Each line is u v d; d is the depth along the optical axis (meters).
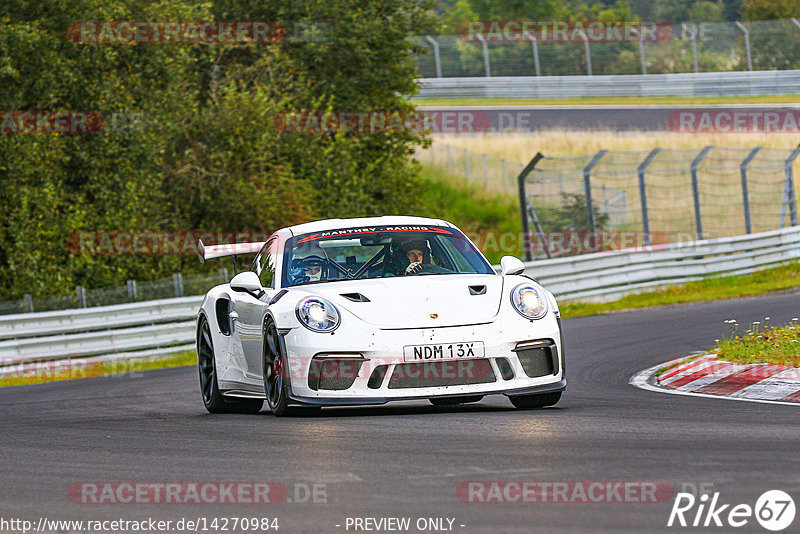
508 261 27.53
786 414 22.78
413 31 100.19
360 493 15.51
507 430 21.20
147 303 60.34
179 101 81.81
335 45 94.00
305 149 88.00
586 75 165.75
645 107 150.25
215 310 30.39
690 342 43.12
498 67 170.00
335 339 23.88
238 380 28.58
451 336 23.86
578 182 126.19
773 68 161.75
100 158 74.81
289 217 83.31
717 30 166.38
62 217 71.94
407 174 97.75
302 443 20.66
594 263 74.69
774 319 49.34
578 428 21.23
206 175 82.38
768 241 83.75
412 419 23.69
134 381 44.81
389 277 26.53
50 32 73.25
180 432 23.91
